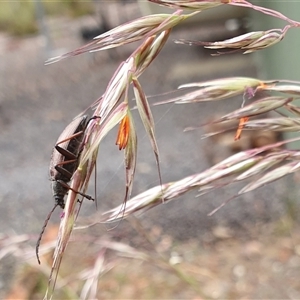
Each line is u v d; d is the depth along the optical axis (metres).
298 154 0.20
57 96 1.14
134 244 0.43
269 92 0.20
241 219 0.48
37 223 0.53
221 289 0.38
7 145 0.85
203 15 0.97
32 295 0.40
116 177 0.60
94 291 0.23
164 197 0.20
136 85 0.18
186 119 0.80
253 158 0.20
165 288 0.39
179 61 1.23
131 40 0.18
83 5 2.12
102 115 0.17
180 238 0.46
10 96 1.19
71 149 0.19
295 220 0.46
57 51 1.63
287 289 0.38
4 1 2.16
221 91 0.19
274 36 0.18
